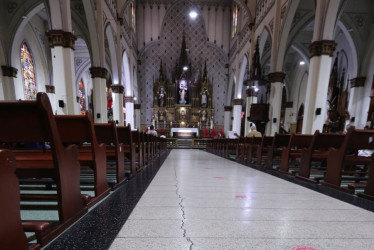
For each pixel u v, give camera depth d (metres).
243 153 7.12
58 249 1.33
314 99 6.60
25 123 1.45
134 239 1.45
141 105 20.08
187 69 19.41
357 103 11.32
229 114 19.83
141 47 19.47
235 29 17.20
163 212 1.97
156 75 20.02
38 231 1.34
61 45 6.22
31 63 12.91
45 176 1.61
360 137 2.93
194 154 10.52
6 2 10.05
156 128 18.84
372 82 10.66
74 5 9.35
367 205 2.29
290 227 1.67
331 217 1.91
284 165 4.54
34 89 13.16
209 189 2.90
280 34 9.05
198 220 1.78
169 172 4.50
